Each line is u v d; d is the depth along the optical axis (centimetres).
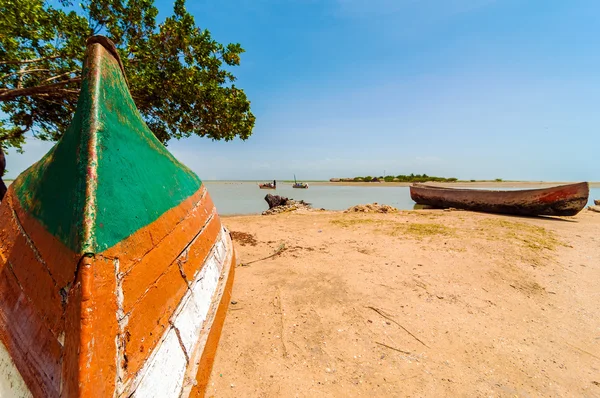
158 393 145
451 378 217
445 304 333
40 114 772
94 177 145
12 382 147
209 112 719
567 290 378
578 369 229
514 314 314
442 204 1453
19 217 200
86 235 131
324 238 670
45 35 495
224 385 206
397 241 621
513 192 1060
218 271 296
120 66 223
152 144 244
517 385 210
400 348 252
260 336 267
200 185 380
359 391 204
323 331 277
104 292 130
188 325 195
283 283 391
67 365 117
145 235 174
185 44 614
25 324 153
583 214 1085
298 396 199
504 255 505
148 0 612
